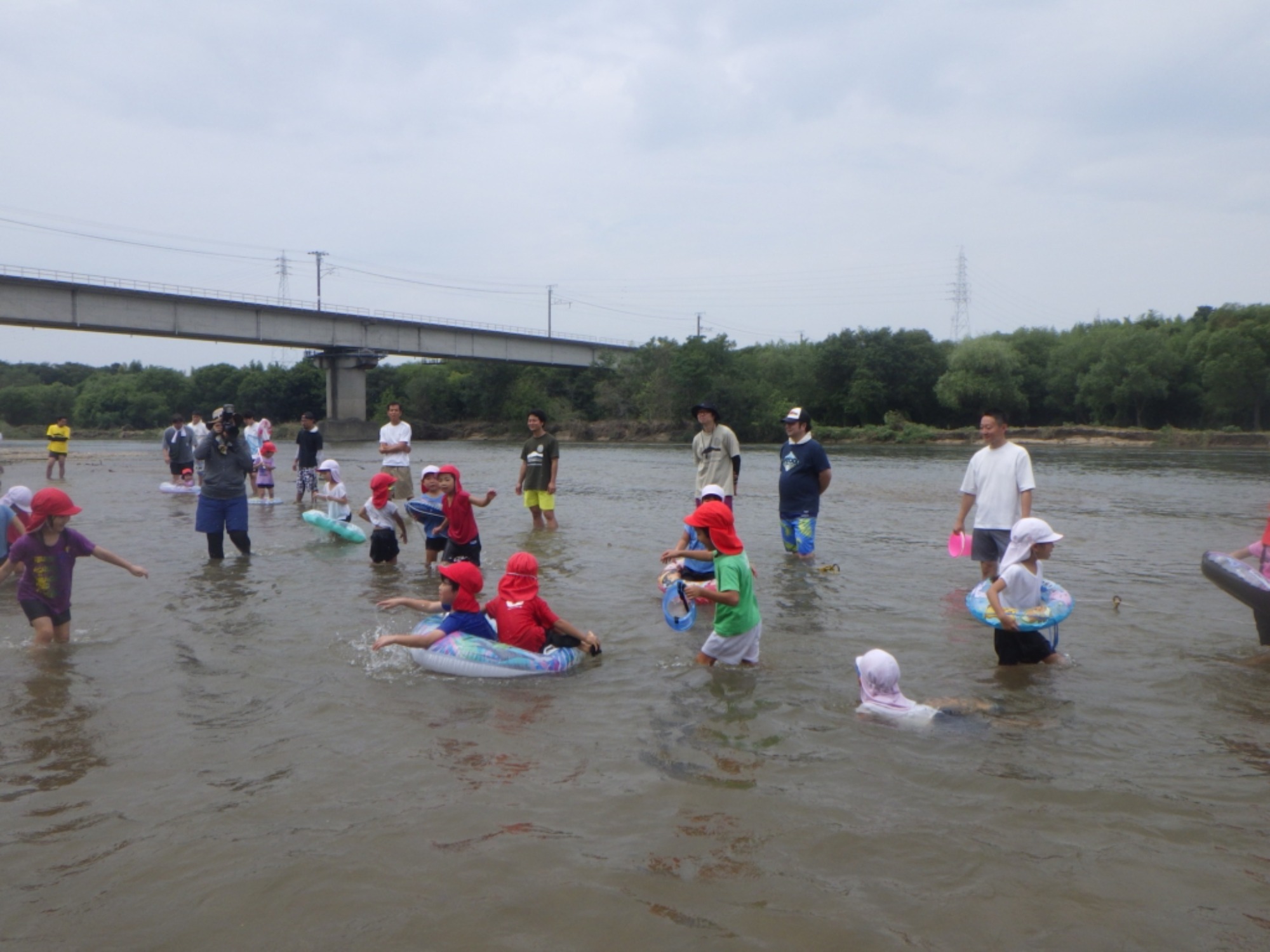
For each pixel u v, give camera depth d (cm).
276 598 880
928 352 7031
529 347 7669
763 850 389
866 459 4028
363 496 1980
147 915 343
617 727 538
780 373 7494
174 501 1844
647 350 7131
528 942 324
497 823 413
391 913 342
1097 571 1054
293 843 396
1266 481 2506
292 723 543
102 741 512
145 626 766
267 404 9556
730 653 663
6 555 833
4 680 620
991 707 562
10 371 13100
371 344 6544
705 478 1191
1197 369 6450
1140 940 325
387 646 704
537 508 1393
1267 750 499
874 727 534
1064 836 401
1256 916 340
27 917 341
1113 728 532
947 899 352
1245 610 840
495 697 593
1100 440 5547
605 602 870
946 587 950
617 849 389
